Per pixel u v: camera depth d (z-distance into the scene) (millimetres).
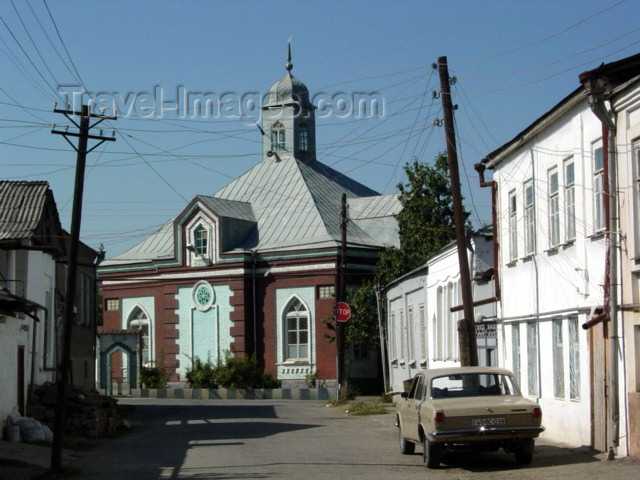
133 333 57125
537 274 23734
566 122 21344
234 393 52938
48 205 30875
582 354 20203
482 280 29984
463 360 25125
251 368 54031
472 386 18250
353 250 54531
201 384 54156
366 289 51938
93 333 40656
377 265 53062
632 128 17594
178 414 38594
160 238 63750
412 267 48938
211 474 17797
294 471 17781
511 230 26172
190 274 58219
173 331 58656
